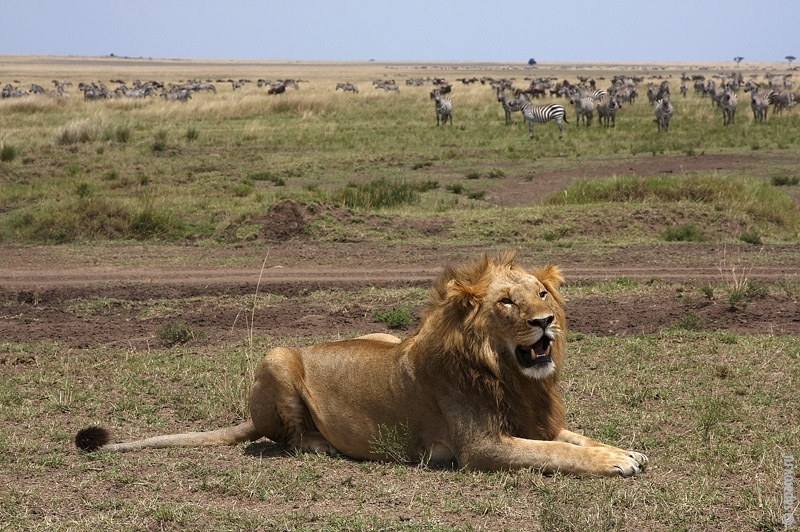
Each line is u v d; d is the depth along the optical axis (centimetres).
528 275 804
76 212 2539
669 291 1694
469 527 704
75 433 1005
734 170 3572
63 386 1190
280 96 6988
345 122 5878
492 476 796
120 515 753
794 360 1223
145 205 2619
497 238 2366
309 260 2130
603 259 2072
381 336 1015
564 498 736
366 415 863
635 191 2744
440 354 816
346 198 2822
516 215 2491
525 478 783
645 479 798
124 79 16838
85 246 2381
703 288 1628
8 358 1350
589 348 1316
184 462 881
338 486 807
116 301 1722
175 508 757
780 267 1955
